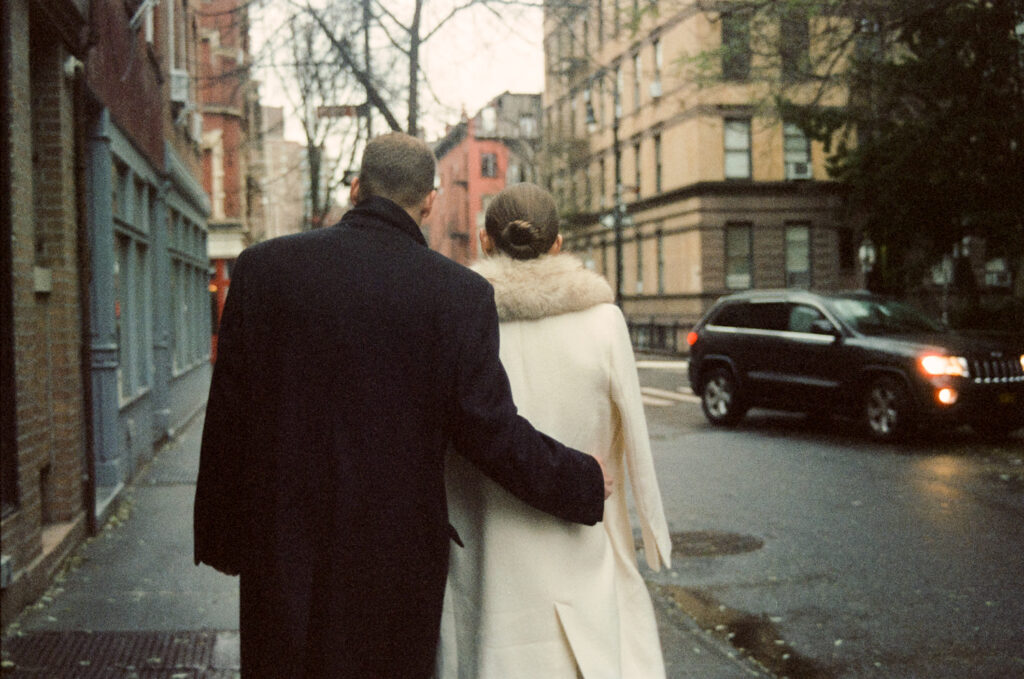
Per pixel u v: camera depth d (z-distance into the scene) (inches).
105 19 349.1
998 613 202.7
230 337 87.2
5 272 208.1
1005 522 287.6
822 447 450.0
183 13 644.7
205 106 1219.9
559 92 1699.1
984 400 433.1
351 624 81.4
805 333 501.0
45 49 264.1
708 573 238.8
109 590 228.5
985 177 599.8
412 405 84.8
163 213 526.3
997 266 1279.5
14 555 208.5
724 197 1338.6
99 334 343.6
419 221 95.3
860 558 250.1
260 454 84.6
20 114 221.8
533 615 93.6
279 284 86.4
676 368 1043.3
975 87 561.9
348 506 82.1
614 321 100.9
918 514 301.0
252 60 494.6
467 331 86.5
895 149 626.8
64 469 267.3
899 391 448.5
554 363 99.0
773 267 1354.6
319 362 84.3
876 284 957.8
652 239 1504.7
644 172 1520.7
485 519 95.9
